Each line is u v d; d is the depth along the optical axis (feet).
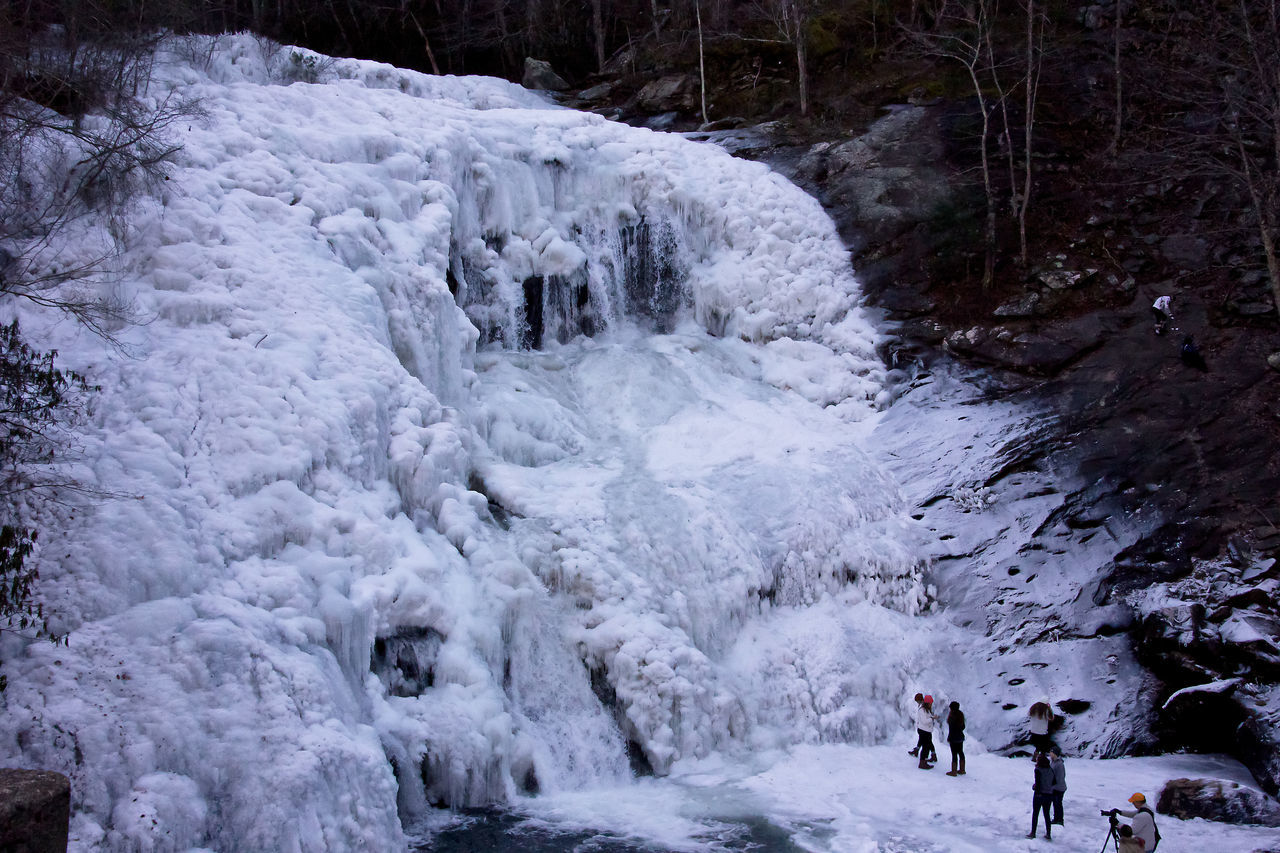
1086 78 97.55
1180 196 83.35
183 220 50.78
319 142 61.82
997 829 40.83
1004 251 81.41
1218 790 42.83
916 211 84.79
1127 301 76.07
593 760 46.75
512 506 55.16
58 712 30.63
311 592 39.93
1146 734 51.44
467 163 70.64
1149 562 58.54
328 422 45.93
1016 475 64.90
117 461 38.99
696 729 48.75
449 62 122.31
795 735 50.85
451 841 38.47
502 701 44.75
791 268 81.35
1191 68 93.97
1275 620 52.65
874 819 41.83
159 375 43.50
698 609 53.62
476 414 59.93
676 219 81.56
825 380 75.00
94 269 45.24
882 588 58.70
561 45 127.54
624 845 38.75
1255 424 64.69
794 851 38.52
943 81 100.37
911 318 78.84
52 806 23.34
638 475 61.62
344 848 32.94
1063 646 55.47
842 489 62.85
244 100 63.57
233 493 41.45
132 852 29.14
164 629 34.24
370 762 35.24
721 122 103.76
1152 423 66.49
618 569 52.75
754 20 116.06
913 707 52.70
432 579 45.47
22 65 45.39
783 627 55.98
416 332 56.65
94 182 47.32
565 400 68.23
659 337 77.36
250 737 33.12
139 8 65.67
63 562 34.37
